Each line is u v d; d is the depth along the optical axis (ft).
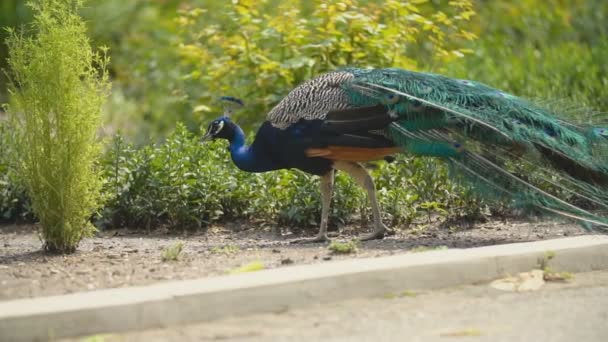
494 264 33.53
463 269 32.83
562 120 40.75
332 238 43.50
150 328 27.76
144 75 73.72
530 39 81.76
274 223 46.75
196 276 33.27
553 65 68.64
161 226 47.06
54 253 39.42
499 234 42.73
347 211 45.85
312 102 41.24
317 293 30.30
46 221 39.09
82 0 39.63
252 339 26.63
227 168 49.06
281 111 42.09
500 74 67.82
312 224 45.78
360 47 54.80
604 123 41.04
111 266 35.99
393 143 40.32
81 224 39.70
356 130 40.14
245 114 56.90
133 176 47.34
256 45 57.21
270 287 29.58
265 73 56.03
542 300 30.83
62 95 38.04
